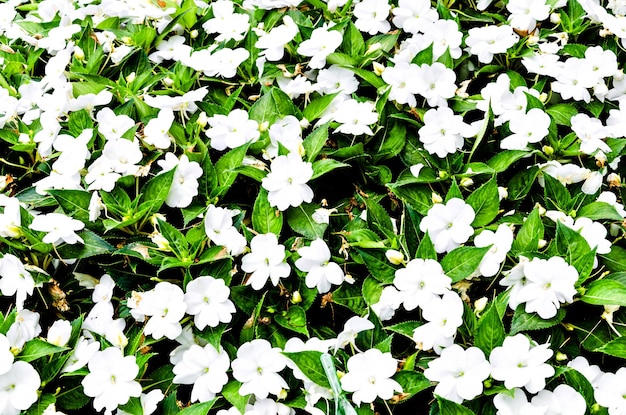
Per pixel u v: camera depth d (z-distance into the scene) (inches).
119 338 45.1
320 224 47.1
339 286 46.4
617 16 54.3
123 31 55.4
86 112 50.5
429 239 45.2
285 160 47.0
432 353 45.6
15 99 52.2
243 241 46.1
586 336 44.8
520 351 43.3
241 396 44.5
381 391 43.3
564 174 48.2
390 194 48.7
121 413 44.6
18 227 46.5
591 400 43.4
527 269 44.3
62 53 52.6
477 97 51.0
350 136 49.9
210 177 48.4
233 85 52.6
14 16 58.3
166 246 46.0
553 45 51.6
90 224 47.4
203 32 55.6
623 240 47.9
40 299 47.2
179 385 46.4
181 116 50.7
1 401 44.0
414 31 52.4
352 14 54.7
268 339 45.8
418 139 49.8
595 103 51.0
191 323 45.8
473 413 42.6
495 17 54.4
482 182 48.6
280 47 52.3
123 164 48.1
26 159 51.8
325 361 43.6
